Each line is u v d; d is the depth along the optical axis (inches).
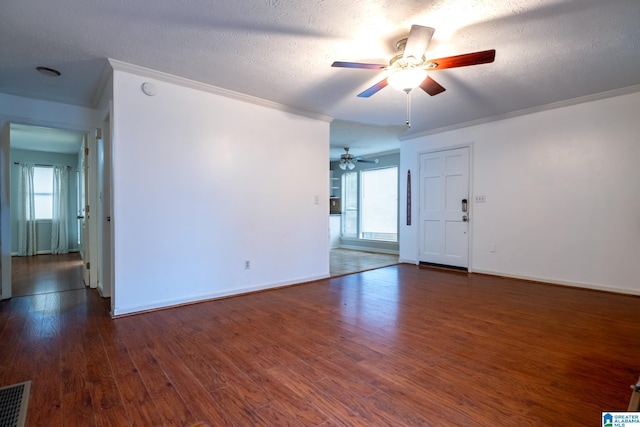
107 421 61.1
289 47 104.6
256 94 146.9
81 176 250.7
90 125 157.9
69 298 144.0
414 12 85.7
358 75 126.0
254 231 154.9
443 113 177.9
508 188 181.8
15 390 70.9
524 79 130.5
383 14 86.7
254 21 90.0
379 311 126.1
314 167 178.7
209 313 123.1
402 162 237.0
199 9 84.2
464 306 132.3
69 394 69.6
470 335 102.0
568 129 160.4
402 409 64.8
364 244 316.5
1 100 137.9
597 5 82.4
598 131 152.0
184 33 96.0
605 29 93.3
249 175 152.5
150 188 124.6
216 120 141.4
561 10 84.5
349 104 161.0
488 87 139.0
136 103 120.5
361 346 94.1
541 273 171.0
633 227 144.4
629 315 119.9
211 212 140.7
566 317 118.2
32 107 144.3
